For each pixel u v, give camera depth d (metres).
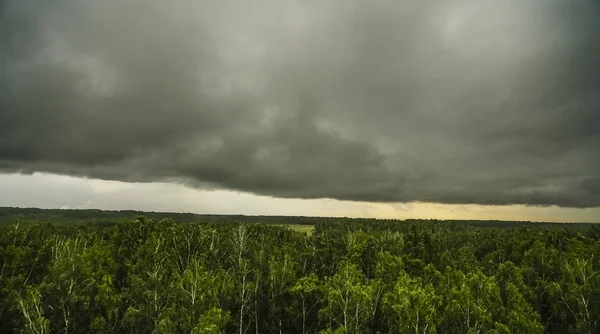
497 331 34.94
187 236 75.19
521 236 91.81
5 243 61.19
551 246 78.38
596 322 45.09
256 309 51.81
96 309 46.34
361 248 69.50
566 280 51.41
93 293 47.47
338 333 39.72
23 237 64.19
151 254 62.53
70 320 44.06
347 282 42.91
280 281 54.97
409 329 37.25
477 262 72.69
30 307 42.69
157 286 47.66
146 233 78.62
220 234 82.56
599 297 46.75
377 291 45.31
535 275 61.31
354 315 42.12
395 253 71.19
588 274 51.03
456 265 66.81
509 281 50.72
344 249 75.19
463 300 38.59
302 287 49.94
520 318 37.09
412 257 75.38
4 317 48.69
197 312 42.88
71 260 50.31
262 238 84.44
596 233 97.88
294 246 86.50
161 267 56.12
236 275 58.28
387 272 53.47
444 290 44.84
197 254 70.31
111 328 44.22
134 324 42.94
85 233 88.50
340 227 156.50
